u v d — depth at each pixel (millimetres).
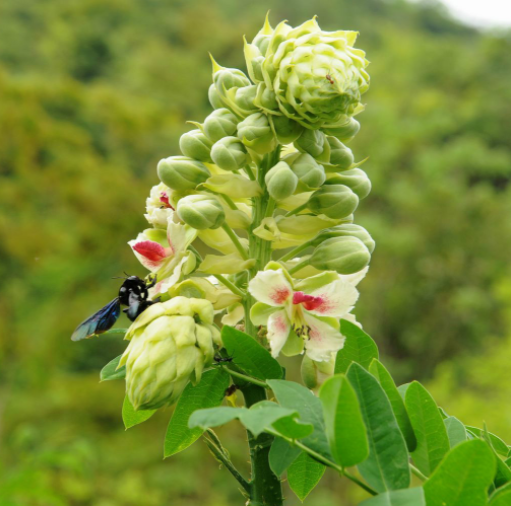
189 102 29859
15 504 6730
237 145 2527
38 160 18375
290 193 2461
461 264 26406
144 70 30391
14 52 32062
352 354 2408
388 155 29328
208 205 2533
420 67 40844
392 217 28750
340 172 2715
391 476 1888
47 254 17656
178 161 2609
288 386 2059
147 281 2600
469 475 1763
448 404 16578
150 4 38312
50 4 35000
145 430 16297
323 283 2463
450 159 28828
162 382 2176
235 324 2789
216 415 1806
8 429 15609
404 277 26625
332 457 1973
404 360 26141
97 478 14562
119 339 18469
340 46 2410
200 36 37531
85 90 19812
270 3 50750
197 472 15711
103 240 18297
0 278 17422
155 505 14305
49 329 17203
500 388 15883
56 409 16125
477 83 39312
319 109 2375
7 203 17562
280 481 2426
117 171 18750
